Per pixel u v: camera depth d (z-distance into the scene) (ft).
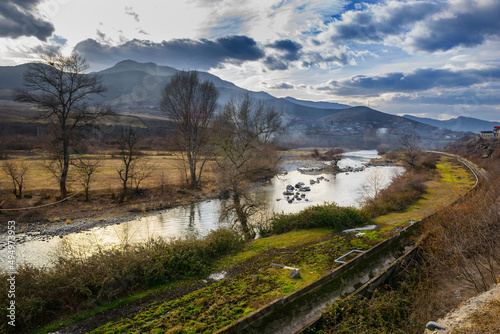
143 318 28.58
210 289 34.63
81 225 86.22
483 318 19.95
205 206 113.29
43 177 137.49
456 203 61.36
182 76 140.77
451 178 147.64
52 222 88.89
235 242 51.93
